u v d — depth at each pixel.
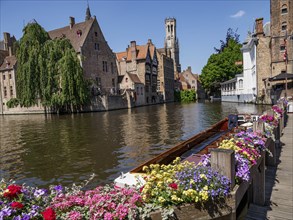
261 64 34.72
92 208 2.12
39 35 35.94
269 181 5.37
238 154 3.32
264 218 3.89
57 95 33.75
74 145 12.59
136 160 9.39
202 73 61.56
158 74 67.38
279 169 6.07
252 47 37.47
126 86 51.47
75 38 45.00
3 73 46.16
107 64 48.50
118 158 9.75
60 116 32.69
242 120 12.08
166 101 69.50
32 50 34.03
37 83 34.06
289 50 32.69
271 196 4.65
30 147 12.68
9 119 32.56
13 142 14.37
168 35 109.69
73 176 7.93
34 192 2.34
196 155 5.92
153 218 2.18
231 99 47.69
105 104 38.41
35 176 8.10
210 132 9.77
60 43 35.56
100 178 7.64
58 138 14.91
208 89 63.09
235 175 2.90
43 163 9.55
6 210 1.91
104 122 22.38
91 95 38.69
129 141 12.98
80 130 17.84
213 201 2.49
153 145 11.84
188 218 2.39
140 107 47.06
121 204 2.14
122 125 19.61
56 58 35.00
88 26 45.12
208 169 2.62
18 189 2.19
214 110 29.47
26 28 35.75
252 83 38.62
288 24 32.66
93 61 44.88
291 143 8.50
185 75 96.50
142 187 2.55
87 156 10.25
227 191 2.56
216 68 54.25
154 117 25.16
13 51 49.75
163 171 2.98
